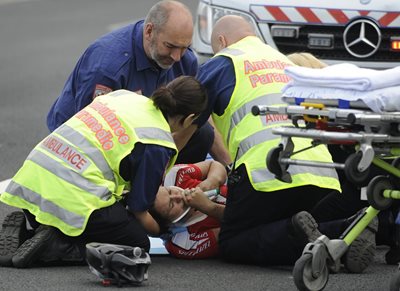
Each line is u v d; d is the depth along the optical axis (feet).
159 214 64.90
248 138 63.52
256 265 64.69
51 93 133.80
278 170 57.26
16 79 143.43
